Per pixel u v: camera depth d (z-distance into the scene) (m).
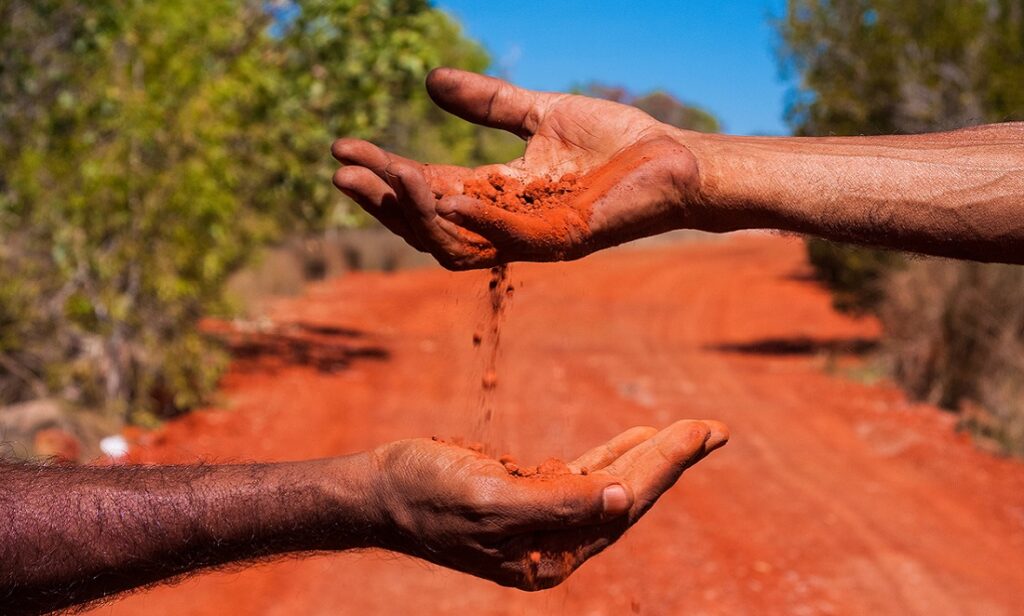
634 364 15.17
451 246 1.71
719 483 8.96
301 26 12.85
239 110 12.84
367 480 1.61
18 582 1.53
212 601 5.92
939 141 1.86
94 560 1.55
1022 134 1.86
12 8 10.98
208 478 1.61
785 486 8.95
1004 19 14.23
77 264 9.80
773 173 1.79
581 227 1.78
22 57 10.74
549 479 1.56
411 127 23.42
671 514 7.97
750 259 37.53
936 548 7.44
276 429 10.02
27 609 1.57
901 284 13.21
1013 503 8.52
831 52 15.40
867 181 1.76
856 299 15.17
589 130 2.02
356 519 1.61
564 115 2.04
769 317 22.02
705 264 35.03
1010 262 1.73
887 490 8.89
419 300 21.09
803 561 7.07
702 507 8.22
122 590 1.59
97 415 9.16
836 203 1.77
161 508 1.57
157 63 10.97
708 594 6.39
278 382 12.23
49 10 10.94
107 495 1.58
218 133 10.91
